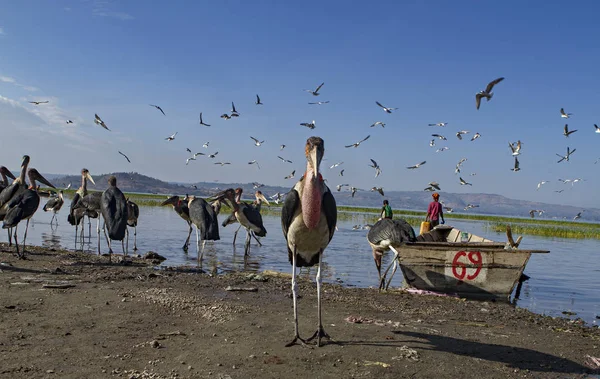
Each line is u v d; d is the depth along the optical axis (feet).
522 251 39.01
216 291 33.40
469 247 39.73
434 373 19.63
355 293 36.83
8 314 24.67
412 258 39.75
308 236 22.13
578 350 24.50
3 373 17.65
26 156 44.98
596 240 118.01
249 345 21.61
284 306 29.99
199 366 19.07
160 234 75.05
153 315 25.98
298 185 22.27
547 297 41.73
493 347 23.73
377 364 20.07
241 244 66.85
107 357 19.70
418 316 29.91
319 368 19.38
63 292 30.04
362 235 92.48
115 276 36.60
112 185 45.39
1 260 40.27
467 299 38.55
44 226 78.54
